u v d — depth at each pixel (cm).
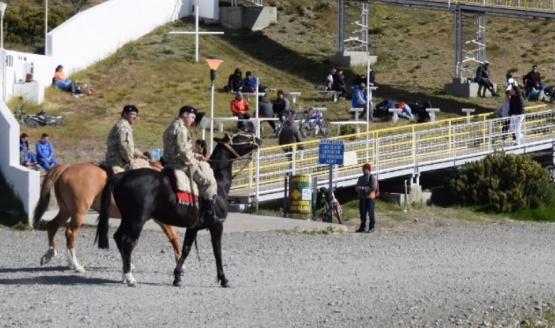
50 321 1405
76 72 4550
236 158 1748
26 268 1866
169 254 2072
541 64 5216
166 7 5288
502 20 5969
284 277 1825
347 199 3136
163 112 4097
